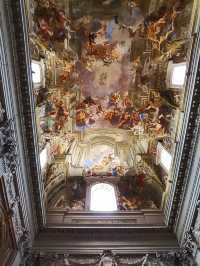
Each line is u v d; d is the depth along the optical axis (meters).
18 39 12.45
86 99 22.83
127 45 20.03
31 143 15.02
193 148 15.30
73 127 23.03
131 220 18.69
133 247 16.34
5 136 12.62
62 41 18.16
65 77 20.02
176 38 16.14
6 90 12.27
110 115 23.45
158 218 18.72
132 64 20.88
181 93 16.11
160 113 19.45
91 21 18.69
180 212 17.02
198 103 14.31
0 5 11.15
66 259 15.54
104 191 21.44
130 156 23.12
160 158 20.06
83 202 20.50
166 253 16.08
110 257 15.59
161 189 20.02
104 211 19.19
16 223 14.77
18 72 13.10
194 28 13.85
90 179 22.08
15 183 14.30
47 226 17.47
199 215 15.06
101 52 20.50
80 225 17.66
